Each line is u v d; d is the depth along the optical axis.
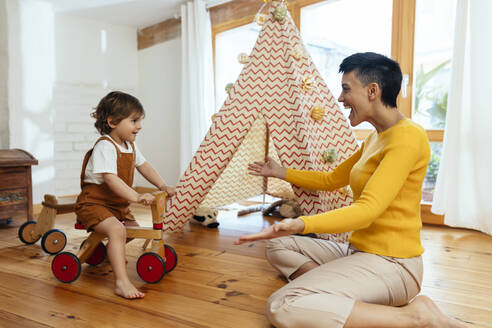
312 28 3.03
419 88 2.62
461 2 2.15
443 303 1.31
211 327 1.12
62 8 3.43
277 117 1.73
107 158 1.45
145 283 1.48
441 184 2.28
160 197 1.48
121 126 1.50
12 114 3.10
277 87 1.75
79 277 1.55
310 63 1.87
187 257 1.82
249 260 1.78
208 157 1.80
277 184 2.50
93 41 3.83
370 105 1.11
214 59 3.62
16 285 1.45
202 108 3.37
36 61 3.23
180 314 1.20
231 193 2.40
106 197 1.53
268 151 2.29
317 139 1.75
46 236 1.81
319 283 1.00
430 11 2.53
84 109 3.80
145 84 4.17
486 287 1.46
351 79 1.10
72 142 3.72
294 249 1.38
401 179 0.99
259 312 1.22
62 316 1.18
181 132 3.58
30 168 2.51
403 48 2.58
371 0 2.72
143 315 1.19
